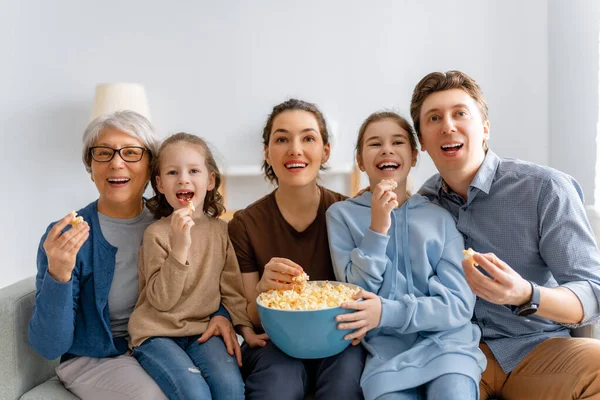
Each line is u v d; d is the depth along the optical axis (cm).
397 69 304
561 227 124
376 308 121
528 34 296
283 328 117
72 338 126
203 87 306
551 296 112
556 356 119
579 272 120
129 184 138
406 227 135
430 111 135
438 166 137
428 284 129
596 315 118
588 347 116
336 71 305
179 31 304
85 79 302
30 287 135
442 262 131
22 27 297
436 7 301
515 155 302
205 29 304
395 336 129
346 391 119
